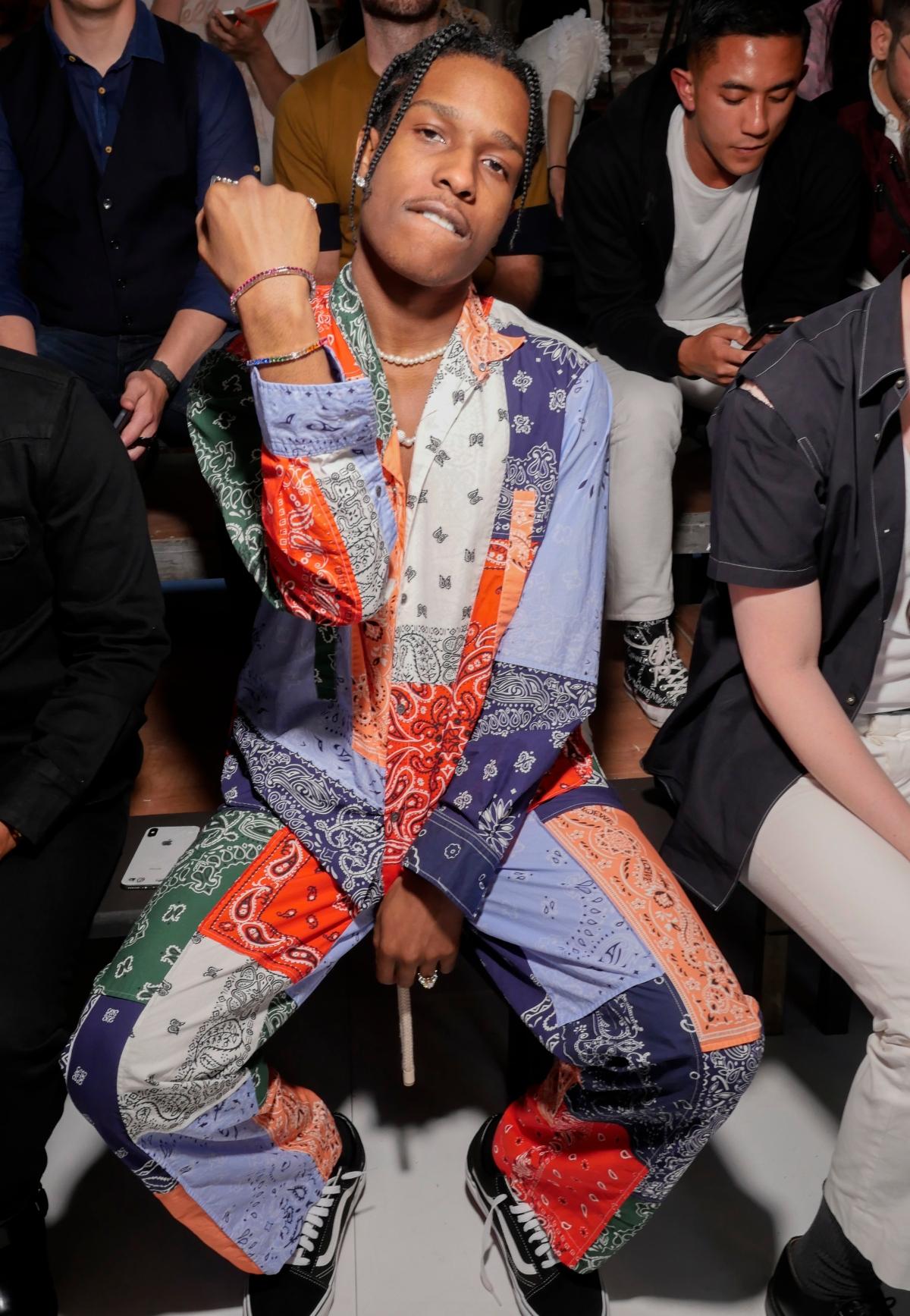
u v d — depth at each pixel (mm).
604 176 2197
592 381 1331
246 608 2160
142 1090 1213
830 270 2273
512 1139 1482
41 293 2230
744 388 1357
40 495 1376
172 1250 1560
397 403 1297
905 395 1299
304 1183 1434
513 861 1369
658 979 1273
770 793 1393
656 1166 1343
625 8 5324
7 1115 1264
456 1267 1524
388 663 1309
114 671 1421
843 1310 1389
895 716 1494
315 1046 1857
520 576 1324
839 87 2578
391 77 1199
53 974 1319
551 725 1335
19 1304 1396
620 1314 1473
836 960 1318
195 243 2215
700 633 1515
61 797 1369
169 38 2150
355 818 1339
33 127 2109
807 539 1340
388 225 1182
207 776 1905
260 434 1255
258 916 1297
